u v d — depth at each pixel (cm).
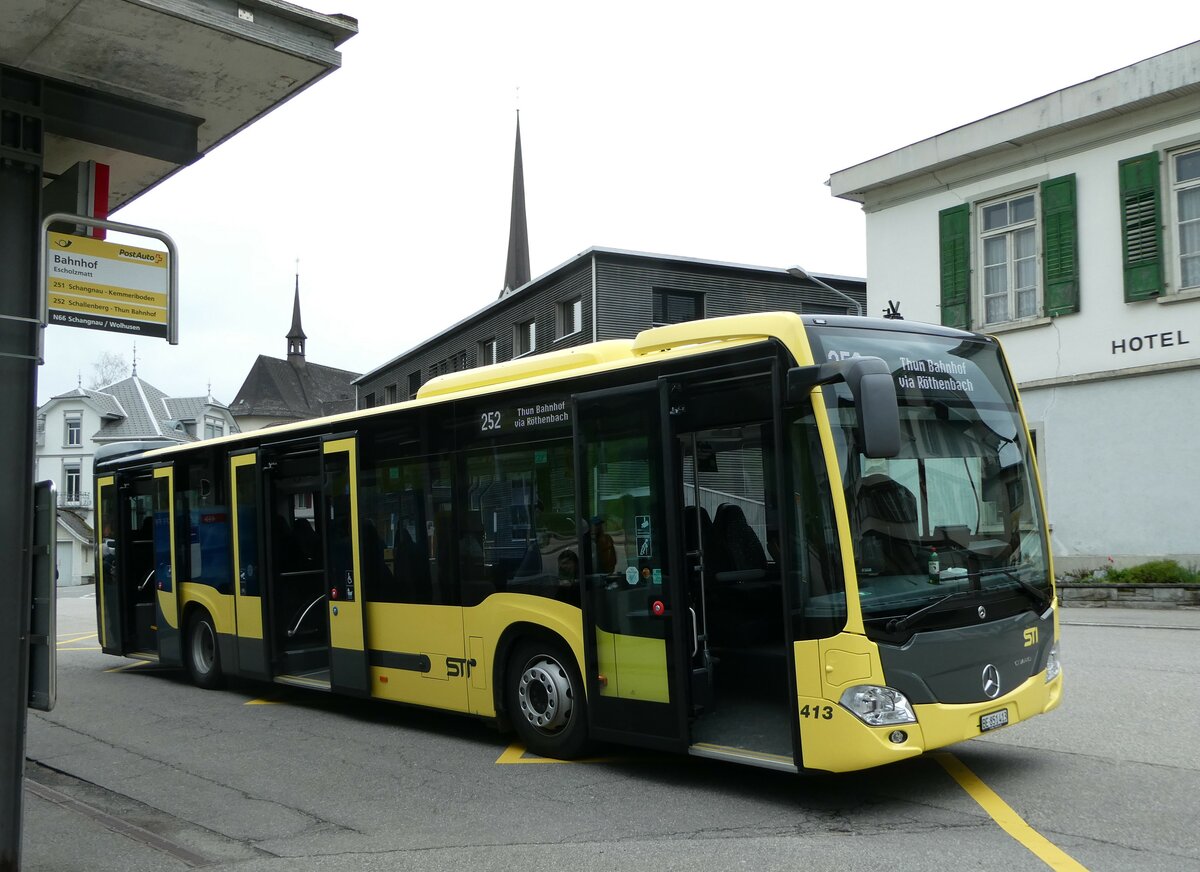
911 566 633
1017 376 1956
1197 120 1727
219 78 635
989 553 675
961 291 2047
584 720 769
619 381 742
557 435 793
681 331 726
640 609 713
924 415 675
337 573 1003
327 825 655
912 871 511
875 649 602
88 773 829
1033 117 1905
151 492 1349
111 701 1184
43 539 522
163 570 1305
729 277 3484
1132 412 1792
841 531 611
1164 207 1761
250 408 10800
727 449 700
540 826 624
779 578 698
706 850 560
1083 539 1850
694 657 691
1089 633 1384
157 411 7819
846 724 600
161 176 790
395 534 941
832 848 553
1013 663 661
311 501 1077
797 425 634
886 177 2145
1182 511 1730
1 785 508
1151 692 934
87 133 657
